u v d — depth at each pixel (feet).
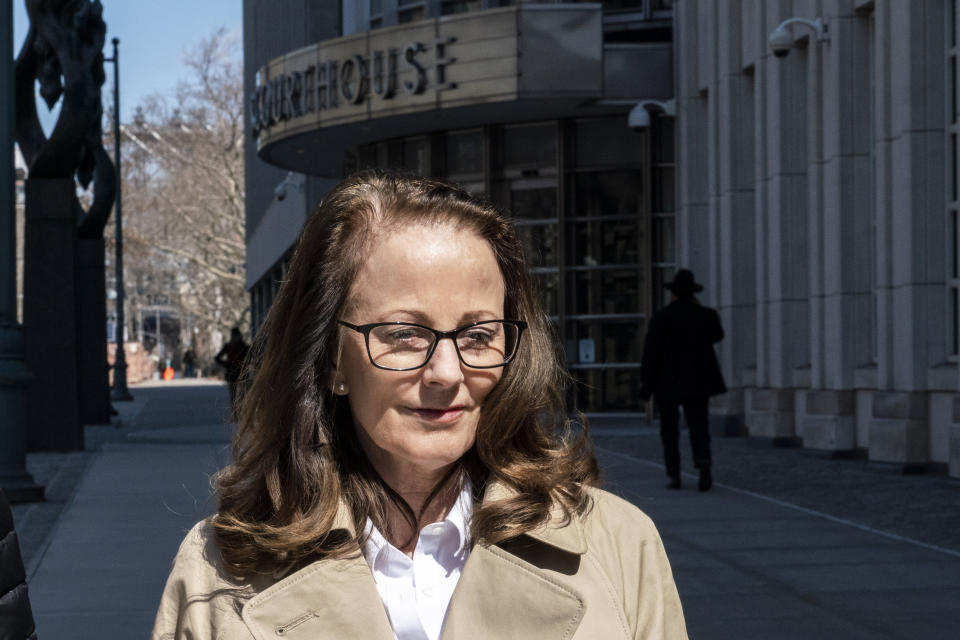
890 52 42.01
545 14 64.03
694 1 65.05
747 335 58.49
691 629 18.21
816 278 48.83
